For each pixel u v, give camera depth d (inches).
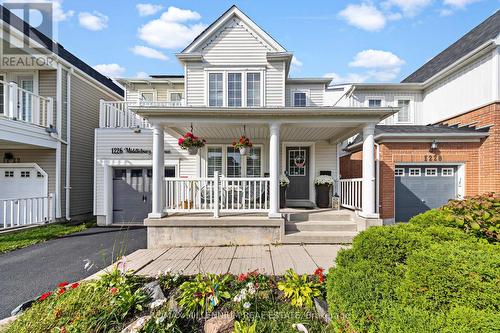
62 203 380.2
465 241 102.3
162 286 137.9
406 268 88.7
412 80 494.6
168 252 212.4
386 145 323.6
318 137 335.9
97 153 368.2
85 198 430.9
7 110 315.3
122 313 112.6
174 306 114.7
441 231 110.1
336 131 294.7
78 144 415.2
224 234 233.5
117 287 125.4
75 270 186.7
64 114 385.7
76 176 409.4
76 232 320.8
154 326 101.3
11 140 300.7
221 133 313.7
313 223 248.7
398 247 100.0
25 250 238.8
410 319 70.6
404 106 445.1
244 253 205.5
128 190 375.2
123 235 302.7
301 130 290.5
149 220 232.1
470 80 353.7
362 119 240.8
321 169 353.4
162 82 448.1
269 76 347.3
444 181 333.1
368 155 241.6
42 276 175.9
